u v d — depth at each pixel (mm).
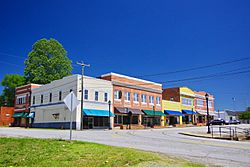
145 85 54281
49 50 61750
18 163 9461
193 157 12664
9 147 12016
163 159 10383
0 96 73312
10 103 71500
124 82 49562
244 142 24266
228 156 13688
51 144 12930
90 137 21672
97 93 44281
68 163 9477
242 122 97062
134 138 22828
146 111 52938
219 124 64188
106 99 45562
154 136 26422
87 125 42406
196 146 18109
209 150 16047
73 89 42469
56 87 46656
